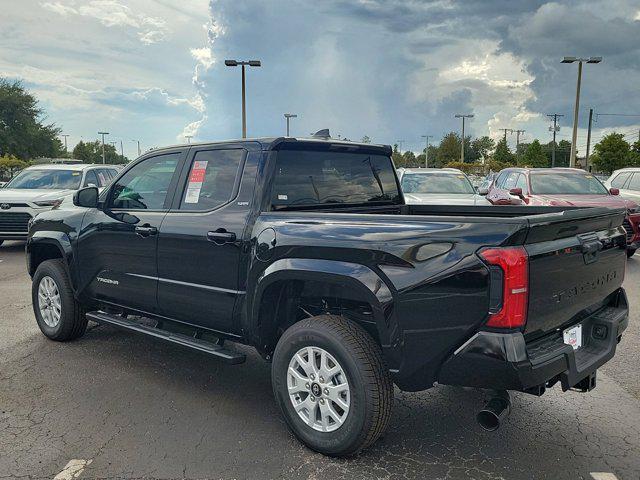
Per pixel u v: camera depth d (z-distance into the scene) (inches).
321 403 133.0
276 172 155.8
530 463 131.0
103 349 211.9
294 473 126.0
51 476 124.3
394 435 145.0
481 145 4192.9
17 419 152.6
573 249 126.3
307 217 140.3
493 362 111.8
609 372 190.4
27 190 481.1
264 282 142.8
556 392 174.1
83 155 4451.3
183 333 187.3
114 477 124.1
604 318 141.9
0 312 265.9
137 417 154.3
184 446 138.3
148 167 185.9
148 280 178.4
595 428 149.2
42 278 220.2
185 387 176.1
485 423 121.0
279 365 139.7
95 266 197.2
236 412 158.2
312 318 136.6
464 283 114.1
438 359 119.6
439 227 118.8
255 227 149.1
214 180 164.9
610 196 423.8
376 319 124.9
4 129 2310.5
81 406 161.2
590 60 1159.0
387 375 126.9
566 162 3764.8
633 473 126.8
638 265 399.5
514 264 110.0
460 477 124.6
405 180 527.2
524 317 112.0
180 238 166.1
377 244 125.2
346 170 177.2
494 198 438.6
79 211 206.4
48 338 223.1
